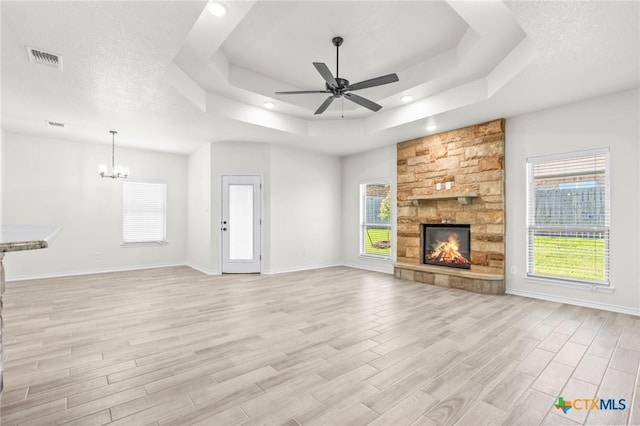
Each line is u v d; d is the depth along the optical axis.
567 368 2.33
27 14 2.19
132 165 6.57
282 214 6.39
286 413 1.80
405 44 3.60
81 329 3.12
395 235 6.20
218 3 2.41
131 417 1.76
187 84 3.76
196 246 6.72
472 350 2.64
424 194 5.55
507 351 2.62
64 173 5.84
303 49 3.69
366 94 4.70
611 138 3.72
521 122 4.47
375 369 2.32
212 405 1.87
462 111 4.29
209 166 6.14
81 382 2.12
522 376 2.22
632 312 3.57
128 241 6.53
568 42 2.60
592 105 3.86
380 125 5.21
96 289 4.82
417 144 5.68
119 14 2.19
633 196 3.58
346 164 7.31
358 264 6.98
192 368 2.33
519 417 1.77
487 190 4.71
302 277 5.83
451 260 5.27
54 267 5.75
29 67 2.97
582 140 3.93
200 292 4.66
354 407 1.86
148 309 3.80
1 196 5.14
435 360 2.46
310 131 5.59
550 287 4.19
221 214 6.11
